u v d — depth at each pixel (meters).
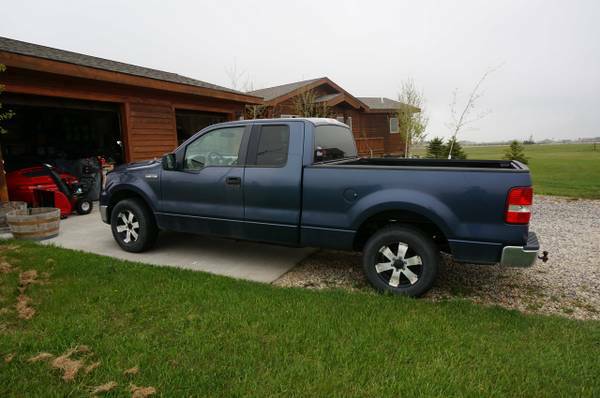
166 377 2.23
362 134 22.94
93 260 4.39
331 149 4.45
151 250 5.20
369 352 2.49
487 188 3.13
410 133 20.33
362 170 3.57
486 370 2.29
